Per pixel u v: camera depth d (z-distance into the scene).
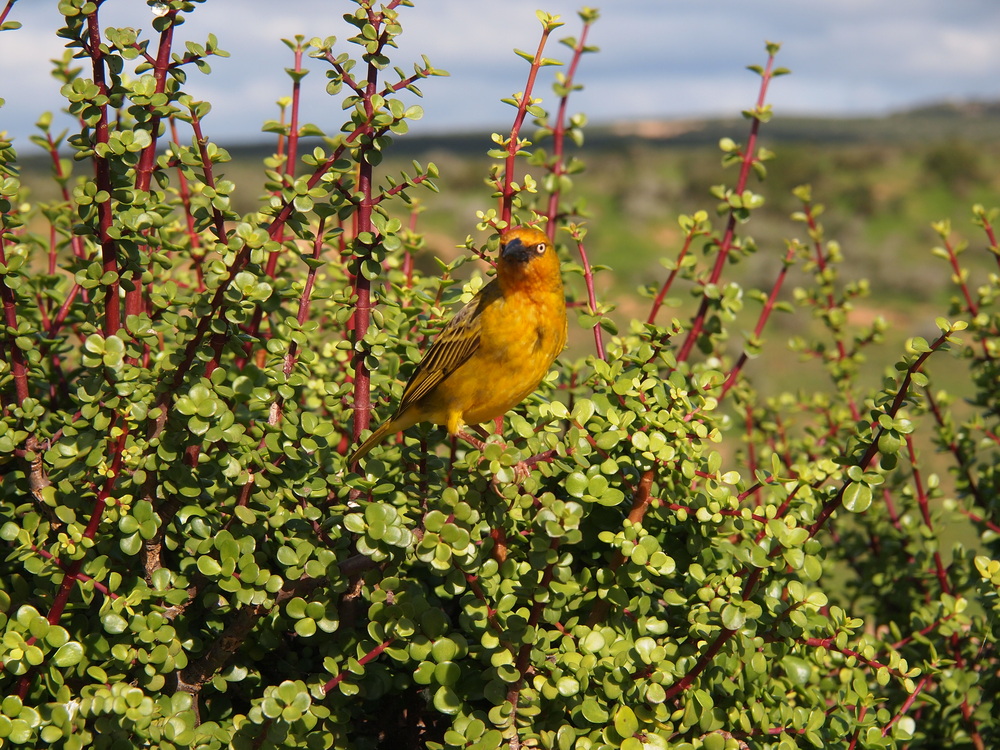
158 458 3.27
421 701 3.83
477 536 3.00
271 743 3.06
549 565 3.06
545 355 4.21
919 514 5.45
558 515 2.95
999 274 5.22
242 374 3.69
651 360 4.31
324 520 3.57
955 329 2.95
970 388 21.11
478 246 4.41
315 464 3.63
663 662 3.09
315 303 5.25
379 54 3.45
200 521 3.25
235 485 3.44
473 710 3.24
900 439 3.10
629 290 34.97
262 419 3.90
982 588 3.78
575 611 3.46
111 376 3.18
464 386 4.13
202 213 3.57
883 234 53.19
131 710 2.90
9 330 3.49
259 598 3.07
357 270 3.80
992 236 5.19
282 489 3.52
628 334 4.98
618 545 3.07
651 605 3.52
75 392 4.53
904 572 5.15
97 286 3.41
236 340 3.40
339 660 3.27
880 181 66.31
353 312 3.97
